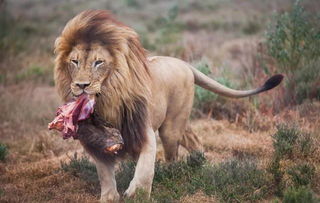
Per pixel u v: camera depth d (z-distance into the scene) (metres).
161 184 10.32
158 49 26.53
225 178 9.96
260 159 11.42
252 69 17.73
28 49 27.92
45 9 44.81
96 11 9.02
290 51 15.66
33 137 15.00
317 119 13.18
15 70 23.83
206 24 33.50
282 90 15.12
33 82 21.94
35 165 12.20
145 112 9.35
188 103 11.08
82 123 8.98
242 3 39.34
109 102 8.97
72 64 8.86
